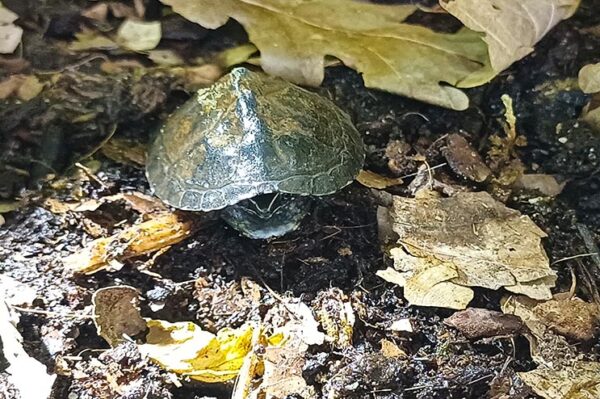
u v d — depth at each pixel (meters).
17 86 0.72
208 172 0.69
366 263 0.70
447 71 0.74
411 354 0.67
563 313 0.67
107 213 0.71
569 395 0.65
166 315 0.68
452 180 0.73
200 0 0.71
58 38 0.71
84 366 0.66
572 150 0.74
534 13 0.70
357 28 0.73
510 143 0.74
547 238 0.71
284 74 0.74
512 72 0.74
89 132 0.74
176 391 0.66
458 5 0.70
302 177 0.69
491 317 0.67
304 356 0.66
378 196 0.72
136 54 0.73
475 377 0.66
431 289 0.68
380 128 0.74
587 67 0.73
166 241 0.70
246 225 0.69
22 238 0.70
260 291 0.69
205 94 0.71
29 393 0.64
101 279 0.69
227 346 0.66
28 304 0.67
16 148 0.73
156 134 0.73
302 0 0.72
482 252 0.69
